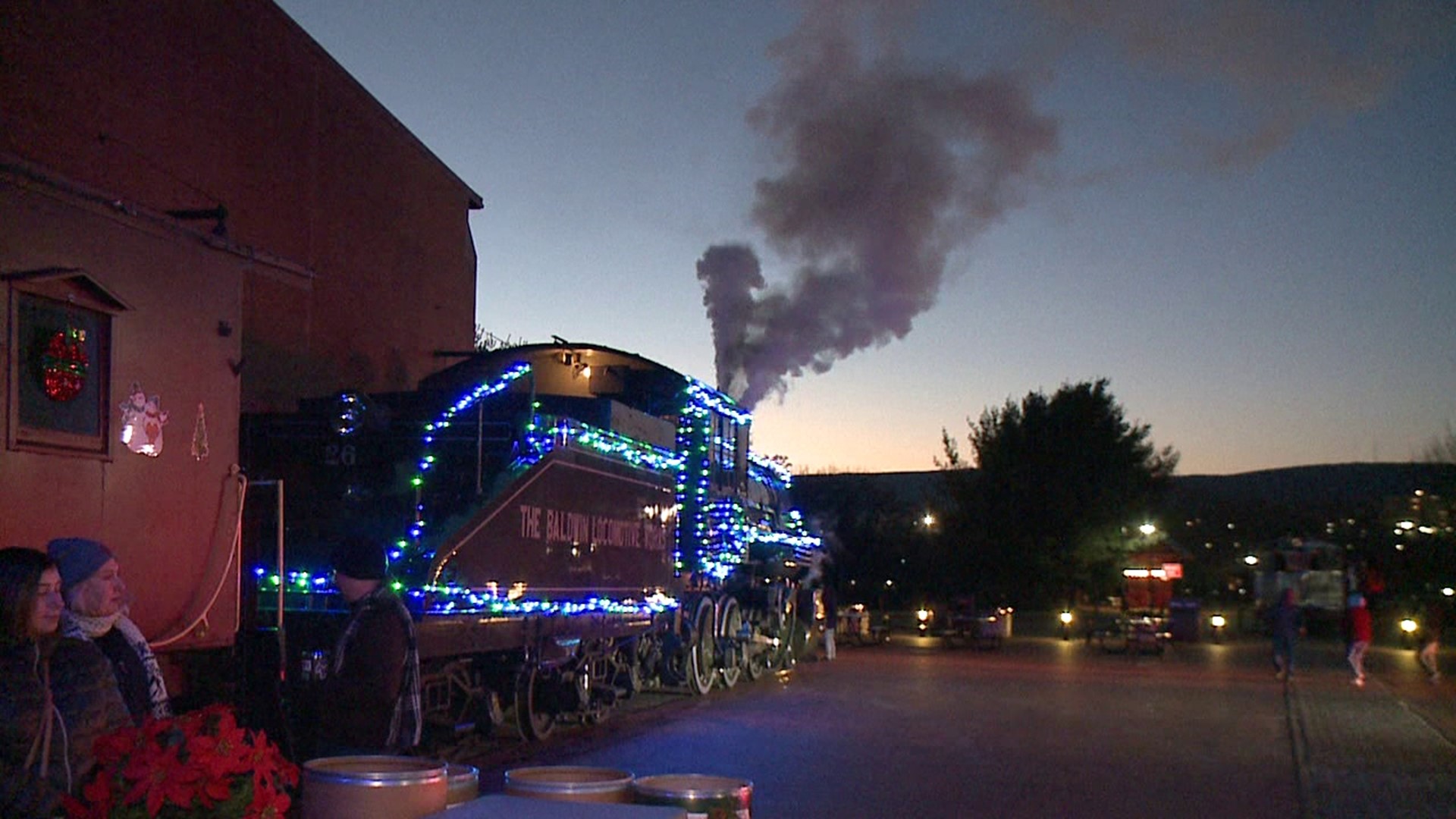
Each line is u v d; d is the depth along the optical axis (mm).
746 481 22234
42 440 6984
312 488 12211
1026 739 14906
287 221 17438
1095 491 46969
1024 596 48125
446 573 11109
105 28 13836
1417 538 47000
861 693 19891
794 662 25484
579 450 14195
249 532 11258
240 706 10406
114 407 7508
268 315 16828
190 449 8156
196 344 8250
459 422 12852
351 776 3945
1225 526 71875
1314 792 11688
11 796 4059
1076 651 32125
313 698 9586
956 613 33719
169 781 3605
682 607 18766
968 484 48719
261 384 16547
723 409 20469
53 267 7062
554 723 14266
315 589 10844
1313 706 19359
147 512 7762
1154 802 11086
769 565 23656
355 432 12234
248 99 16516
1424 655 24328
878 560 47969
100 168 13742
